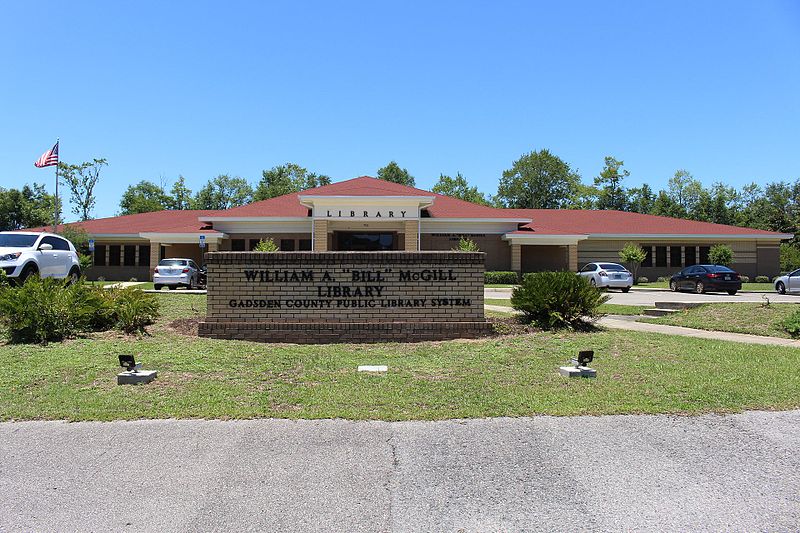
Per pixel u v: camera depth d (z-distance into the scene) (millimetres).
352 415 5688
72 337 9578
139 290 11602
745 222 67625
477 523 3775
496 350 8820
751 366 7879
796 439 5156
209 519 3824
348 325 9797
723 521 3789
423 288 10086
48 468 4578
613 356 8492
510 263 36656
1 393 6434
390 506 3988
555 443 5039
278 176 76625
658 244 39406
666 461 4691
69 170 61781
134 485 4293
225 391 6504
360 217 33500
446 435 5211
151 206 66562
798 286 24172
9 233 14852
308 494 4152
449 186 75688
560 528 3711
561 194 74188
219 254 9992
